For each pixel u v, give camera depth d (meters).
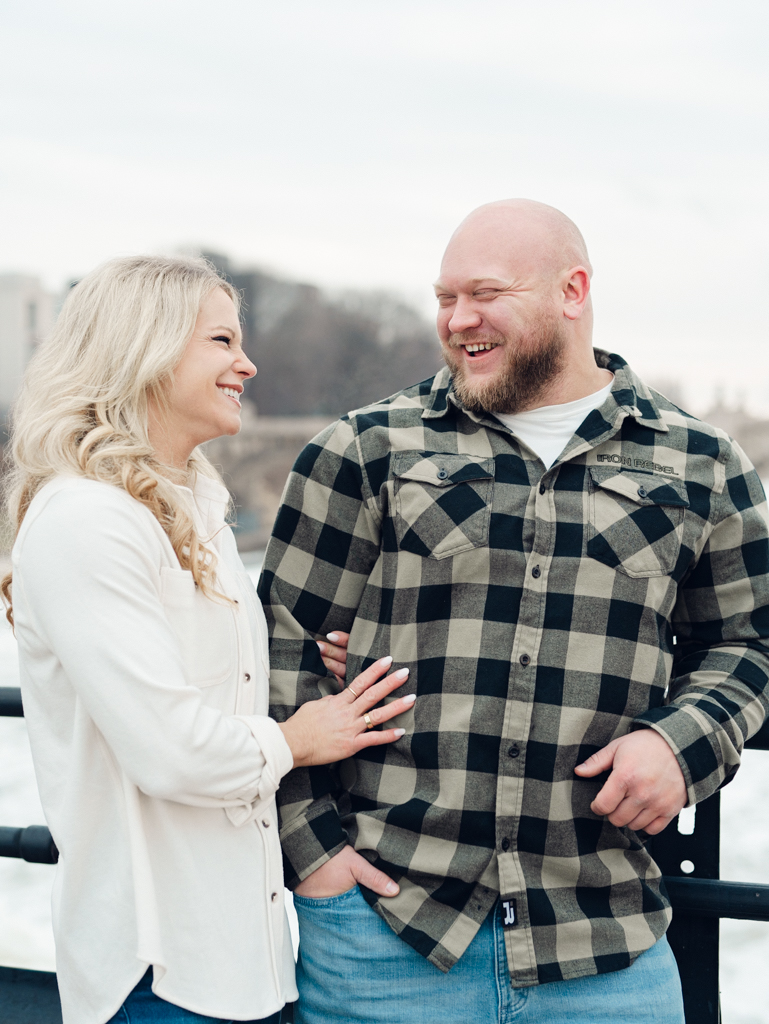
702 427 1.59
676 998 1.43
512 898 1.39
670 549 1.49
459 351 1.54
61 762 1.25
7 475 1.32
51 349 1.33
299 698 1.52
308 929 1.49
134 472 1.25
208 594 1.30
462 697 1.44
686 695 1.49
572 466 1.51
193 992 1.22
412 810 1.44
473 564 1.47
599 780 1.44
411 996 1.42
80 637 1.16
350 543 1.58
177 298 1.31
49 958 3.80
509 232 1.51
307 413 65.62
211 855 1.27
